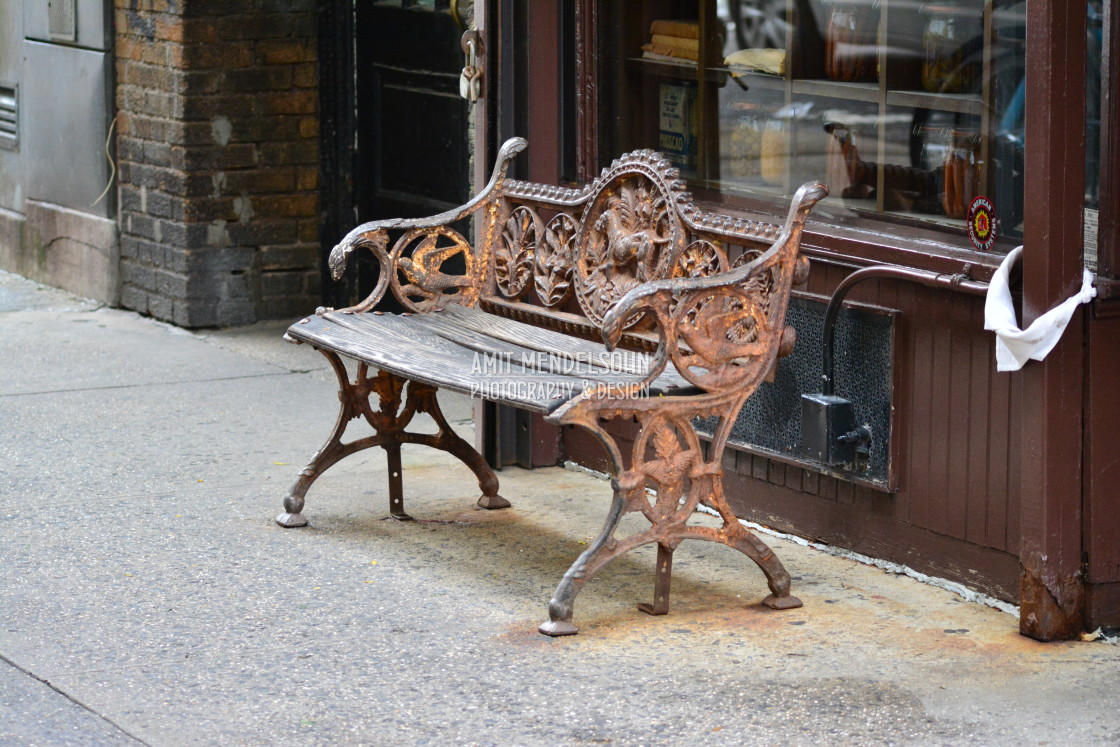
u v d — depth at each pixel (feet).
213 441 21.83
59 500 18.99
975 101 15.37
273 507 18.83
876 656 14.26
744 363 15.56
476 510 18.86
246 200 28.71
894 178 16.43
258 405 23.86
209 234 28.50
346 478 20.21
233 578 16.30
